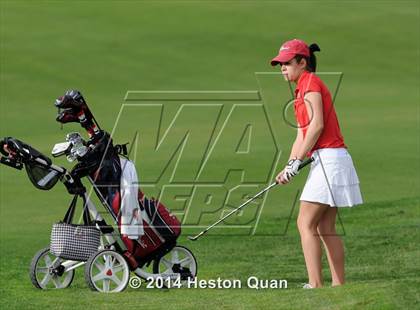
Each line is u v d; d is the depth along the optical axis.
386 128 71.62
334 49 114.56
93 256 26.06
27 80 94.75
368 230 38.34
